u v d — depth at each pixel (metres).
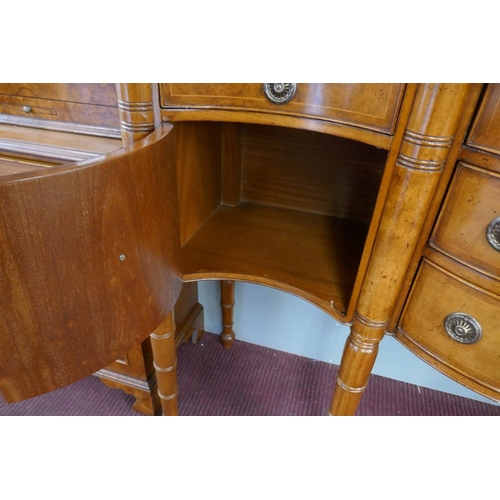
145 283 0.48
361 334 0.58
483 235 0.45
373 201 0.85
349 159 0.83
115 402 1.06
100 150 0.66
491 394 0.51
